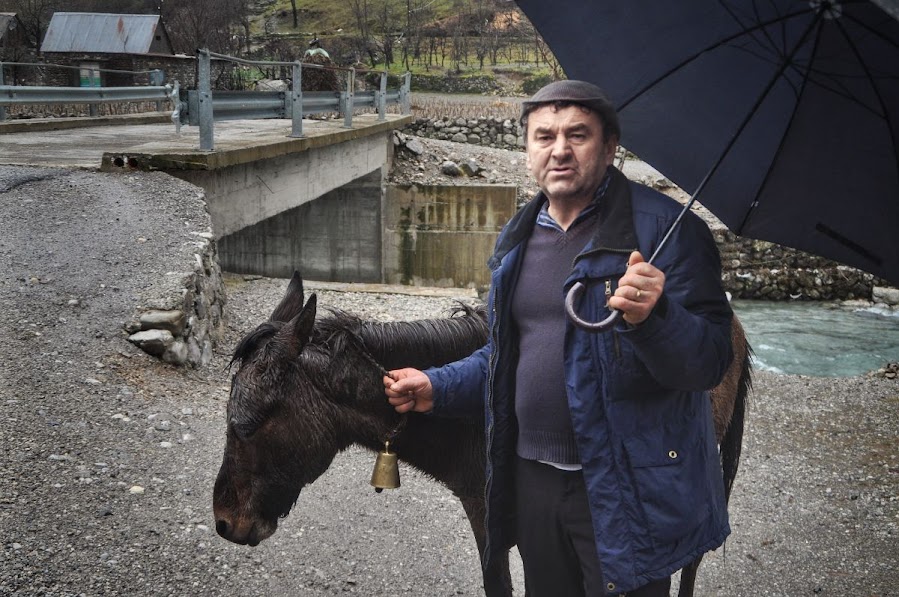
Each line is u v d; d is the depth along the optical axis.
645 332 1.84
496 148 25.03
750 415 7.29
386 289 13.47
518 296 2.22
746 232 2.23
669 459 2.05
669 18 2.12
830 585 4.21
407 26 47.38
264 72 32.66
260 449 2.33
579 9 2.25
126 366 6.04
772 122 2.08
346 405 2.43
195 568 3.73
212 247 8.25
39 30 41.47
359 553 4.13
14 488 4.10
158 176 9.60
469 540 4.39
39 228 7.89
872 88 1.91
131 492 4.30
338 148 15.13
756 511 5.14
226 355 7.58
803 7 1.88
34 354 5.79
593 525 2.05
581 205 2.16
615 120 2.08
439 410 2.42
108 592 3.44
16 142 12.48
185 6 43.19
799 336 14.80
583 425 2.04
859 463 6.07
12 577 3.40
